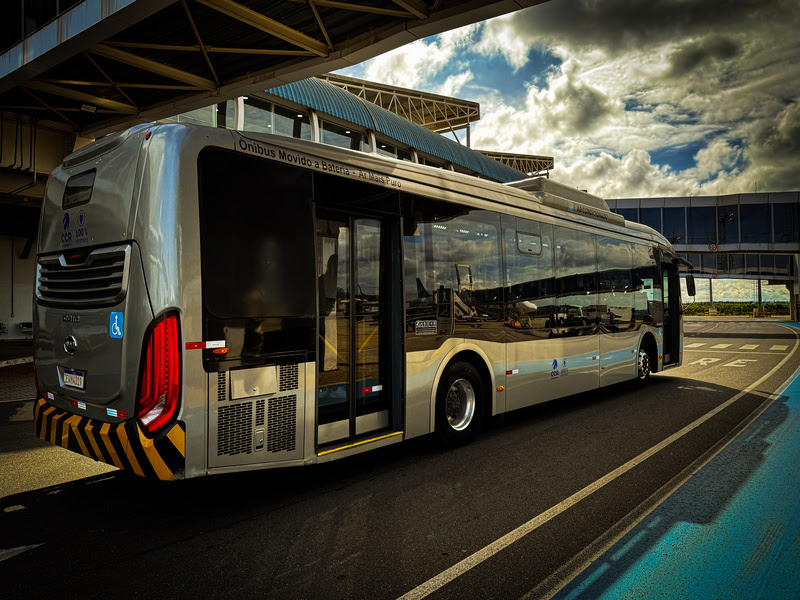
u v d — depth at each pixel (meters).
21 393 9.80
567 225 7.73
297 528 3.69
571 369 7.61
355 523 3.77
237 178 3.85
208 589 2.87
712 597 2.81
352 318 4.78
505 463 5.22
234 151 3.85
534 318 6.90
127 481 4.73
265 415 3.93
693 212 42.50
